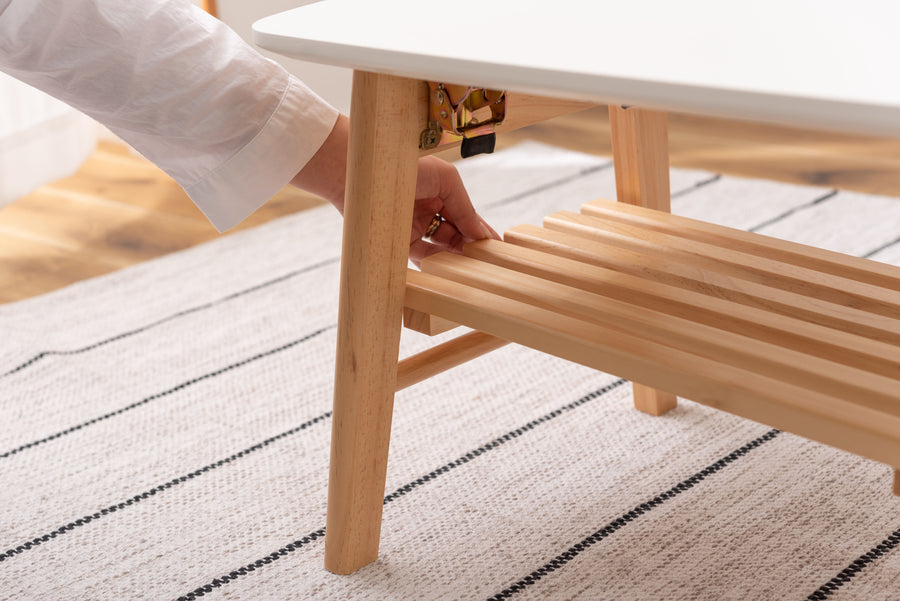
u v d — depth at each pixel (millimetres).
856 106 362
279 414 1070
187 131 719
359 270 702
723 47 449
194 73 699
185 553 843
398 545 849
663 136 916
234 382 1142
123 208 1751
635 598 769
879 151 1867
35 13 661
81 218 1707
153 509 908
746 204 1621
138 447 1014
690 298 666
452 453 985
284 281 1418
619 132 896
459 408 1071
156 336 1263
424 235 817
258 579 807
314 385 1132
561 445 993
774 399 552
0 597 791
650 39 476
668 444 988
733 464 949
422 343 1245
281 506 907
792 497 892
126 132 743
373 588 792
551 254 775
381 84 646
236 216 761
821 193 1646
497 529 864
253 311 1327
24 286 1449
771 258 749
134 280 1433
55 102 1853
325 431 1033
